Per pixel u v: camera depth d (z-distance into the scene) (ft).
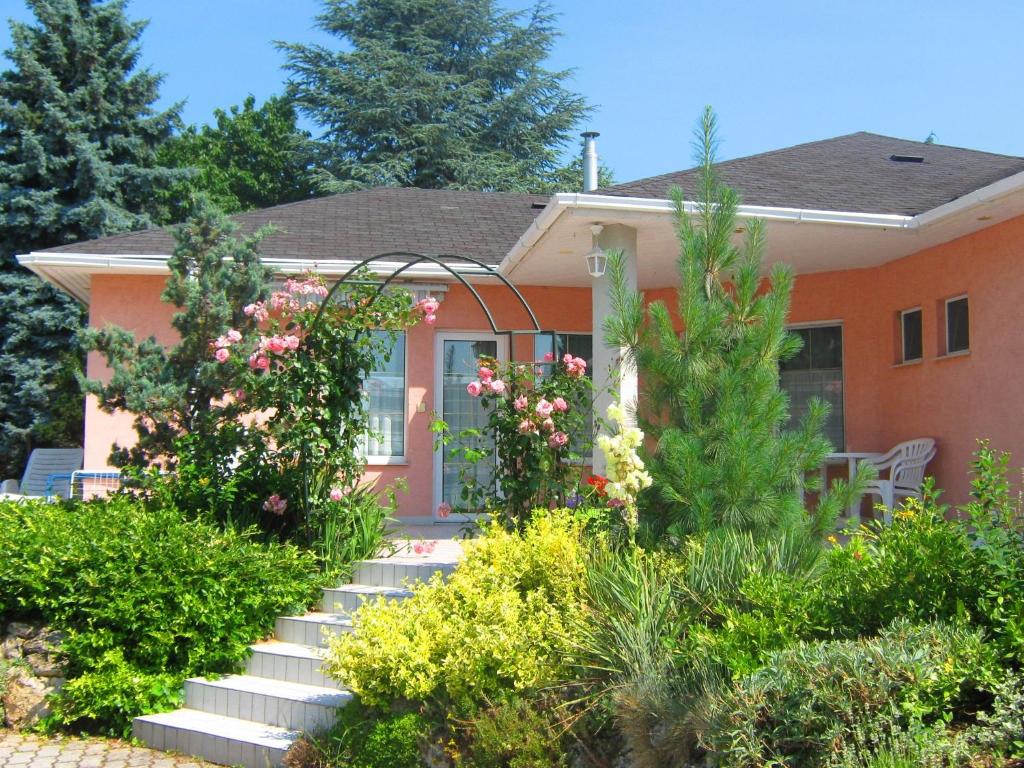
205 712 23.63
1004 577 14.90
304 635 25.30
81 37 74.33
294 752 19.85
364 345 29.19
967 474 32.76
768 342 20.70
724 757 13.43
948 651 13.75
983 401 31.96
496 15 114.62
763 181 35.63
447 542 33.47
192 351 33.24
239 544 26.61
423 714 18.66
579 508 23.80
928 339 35.19
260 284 33.99
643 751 14.94
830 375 40.29
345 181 98.27
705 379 20.79
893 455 36.11
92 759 21.99
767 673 13.74
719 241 21.81
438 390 42.37
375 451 41.65
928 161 42.06
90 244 42.24
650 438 21.13
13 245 71.67
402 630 19.97
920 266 35.70
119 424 40.81
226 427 30.40
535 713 16.96
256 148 106.63
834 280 39.78
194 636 24.22
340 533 28.30
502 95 112.98
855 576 16.57
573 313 43.27
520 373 27.07
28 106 73.97
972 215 29.76
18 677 24.30
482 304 28.07
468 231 47.50
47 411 68.95
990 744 12.69
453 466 42.19
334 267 40.50
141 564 24.52
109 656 23.70
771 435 20.57
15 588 24.57
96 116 75.31
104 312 40.86
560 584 19.89
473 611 20.03
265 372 31.68
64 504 30.96
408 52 110.11
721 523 19.62
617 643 16.90
